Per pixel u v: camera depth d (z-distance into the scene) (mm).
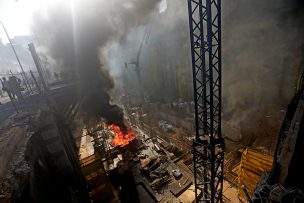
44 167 8008
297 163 7121
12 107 12758
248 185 13172
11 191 4730
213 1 7348
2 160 5723
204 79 8703
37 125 9570
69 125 16094
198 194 14789
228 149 18562
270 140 15625
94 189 13734
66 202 8133
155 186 16078
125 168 17625
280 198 6520
